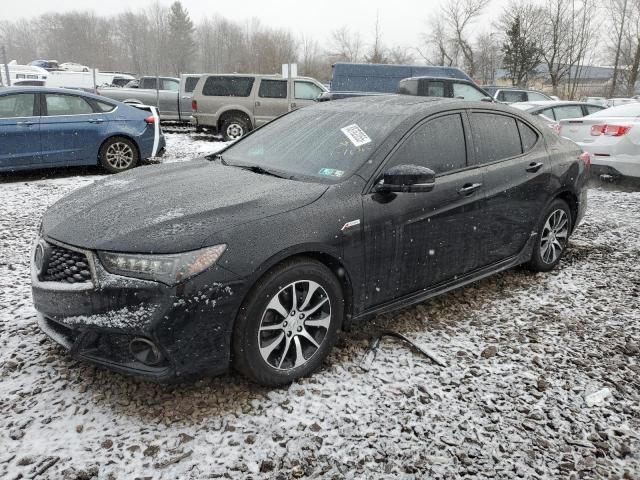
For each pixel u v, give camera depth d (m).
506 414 2.75
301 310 2.88
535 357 3.29
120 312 2.50
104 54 95.06
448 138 3.68
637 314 3.94
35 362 3.02
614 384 3.03
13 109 8.06
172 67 89.94
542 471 2.38
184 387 2.85
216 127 14.73
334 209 2.97
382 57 49.81
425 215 3.39
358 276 3.12
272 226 2.73
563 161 4.58
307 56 62.47
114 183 3.46
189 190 3.12
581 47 40.97
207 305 2.52
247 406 2.72
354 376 3.02
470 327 3.67
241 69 65.56
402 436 2.55
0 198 6.95
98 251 2.56
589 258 5.19
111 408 2.66
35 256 2.92
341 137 3.53
